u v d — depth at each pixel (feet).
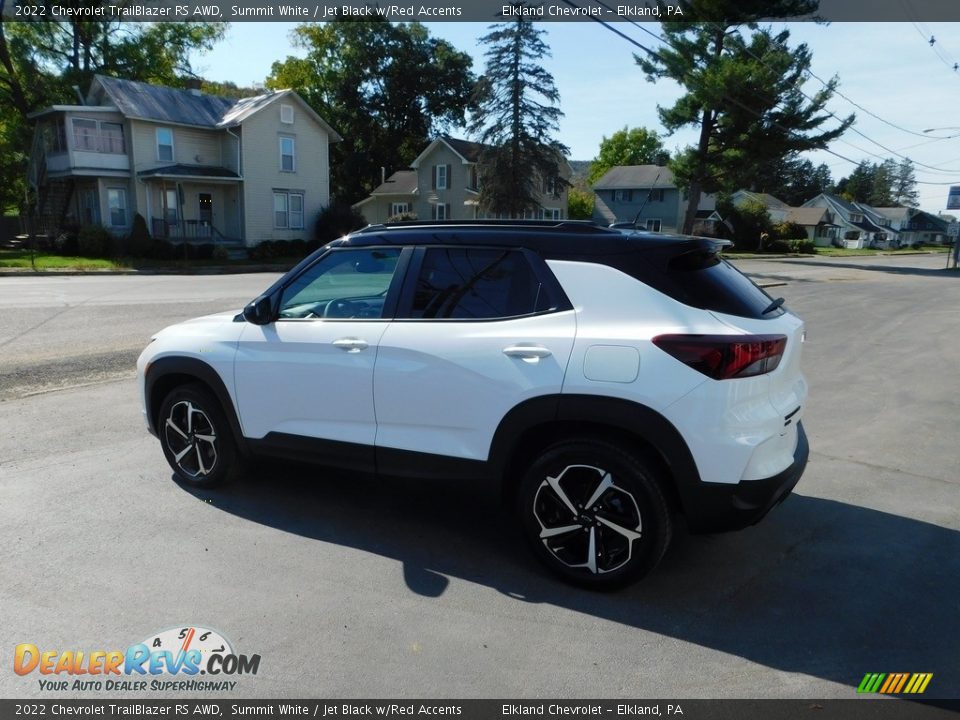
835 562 12.84
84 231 100.48
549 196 167.63
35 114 108.27
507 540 13.37
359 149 198.29
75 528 13.37
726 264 12.43
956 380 28.78
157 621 10.44
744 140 118.21
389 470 12.80
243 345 14.20
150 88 115.34
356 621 10.57
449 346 11.96
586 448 11.08
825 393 26.45
